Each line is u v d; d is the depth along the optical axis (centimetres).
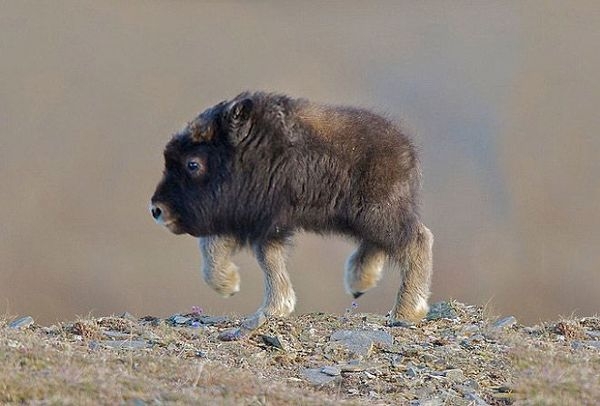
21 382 2567
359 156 3578
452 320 3722
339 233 3688
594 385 2958
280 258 3634
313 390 2909
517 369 3133
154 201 3659
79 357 2859
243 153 3578
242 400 2662
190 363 2941
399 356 3244
